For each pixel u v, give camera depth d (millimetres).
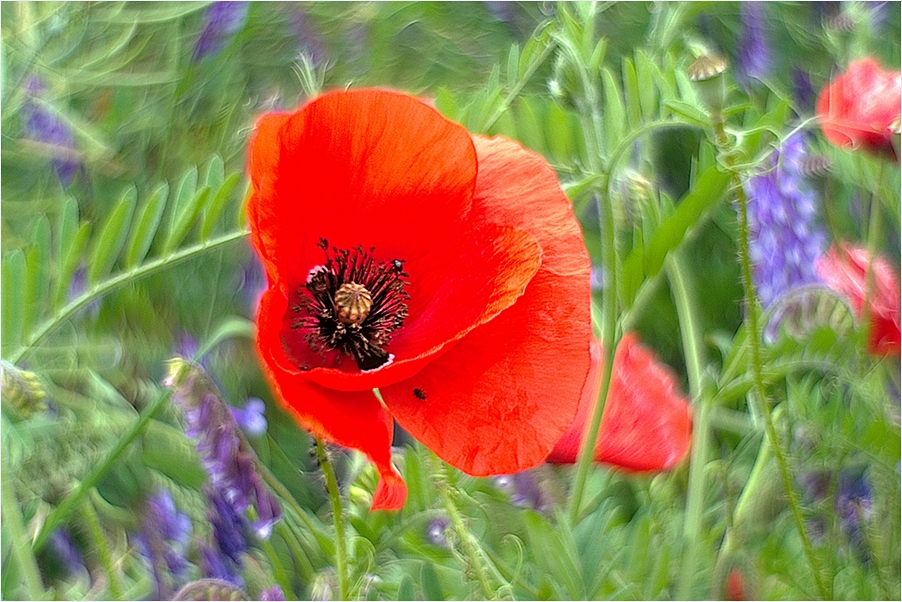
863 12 754
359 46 912
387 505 522
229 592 551
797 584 605
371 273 540
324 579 579
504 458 515
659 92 610
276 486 583
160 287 761
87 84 851
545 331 522
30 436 620
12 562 585
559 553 556
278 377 503
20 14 792
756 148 576
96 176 797
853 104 637
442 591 588
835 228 699
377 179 532
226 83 883
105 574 639
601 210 575
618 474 639
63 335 710
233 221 765
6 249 735
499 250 530
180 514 634
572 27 610
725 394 607
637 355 600
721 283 743
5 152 772
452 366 527
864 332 623
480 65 922
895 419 632
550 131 613
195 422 564
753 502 622
